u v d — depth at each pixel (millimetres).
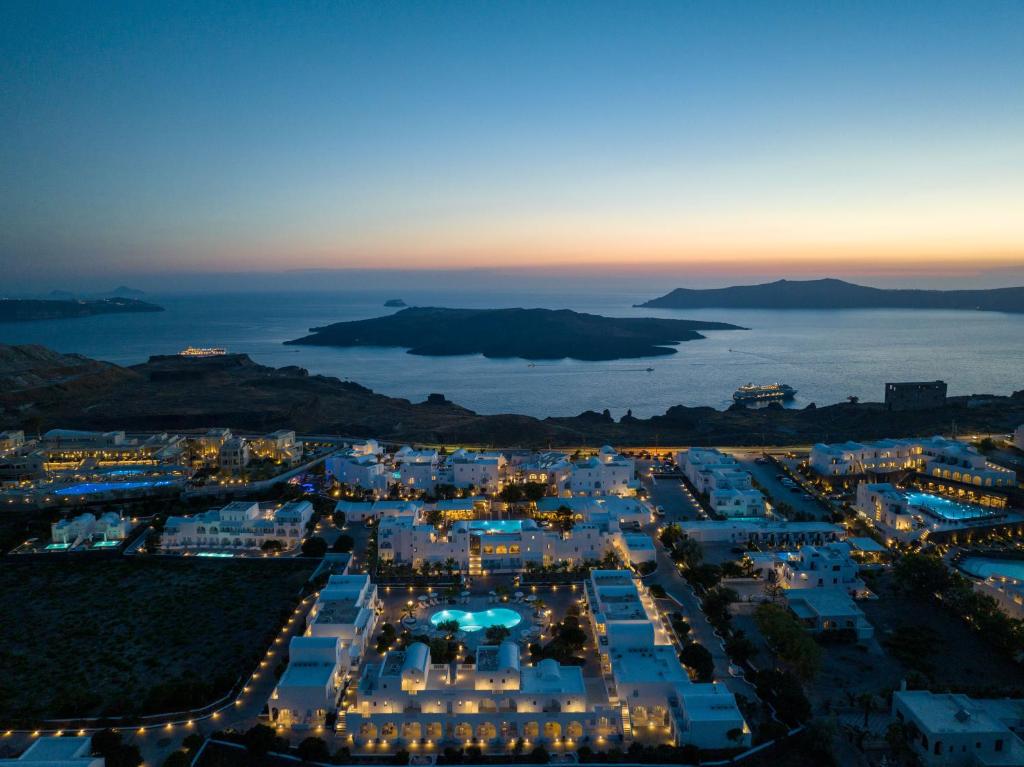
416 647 126375
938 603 156375
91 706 119312
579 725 115500
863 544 184750
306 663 125750
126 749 106812
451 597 160875
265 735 110688
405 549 180875
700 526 197500
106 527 197375
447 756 110375
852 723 116500
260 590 168000
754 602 158500
